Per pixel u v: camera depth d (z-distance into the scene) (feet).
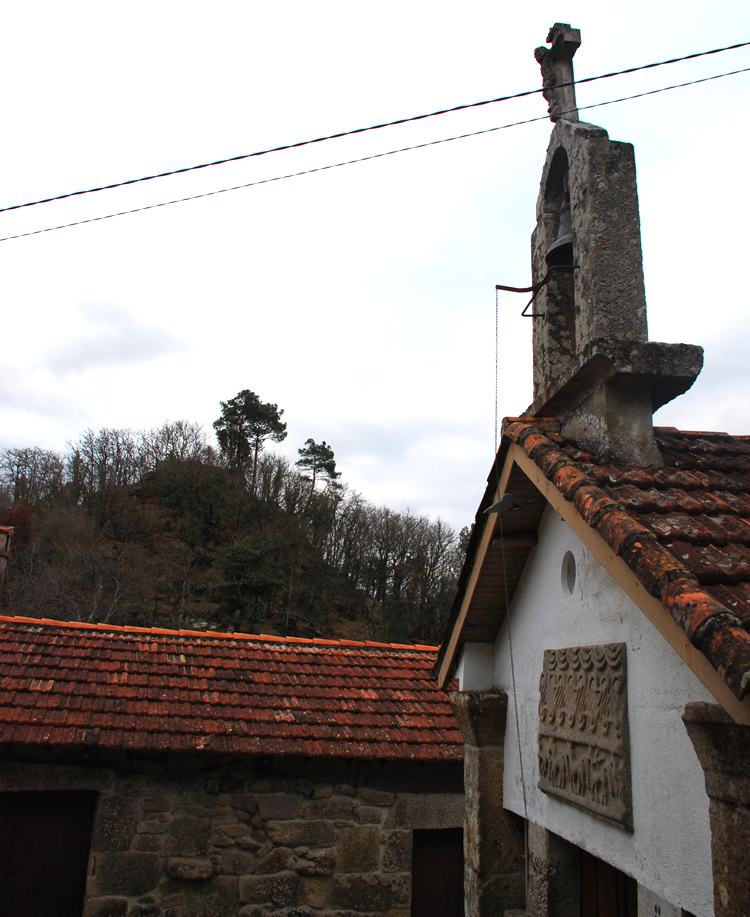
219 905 20.27
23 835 20.16
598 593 11.19
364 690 25.40
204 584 124.36
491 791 15.06
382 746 21.86
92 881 19.69
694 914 8.31
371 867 21.57
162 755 20.93
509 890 14.65
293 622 122.83
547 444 11.62
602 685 10.64
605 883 12.27
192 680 23.88
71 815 20.63
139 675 23.49
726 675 6.36
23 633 25.08
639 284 12.29
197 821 20.74
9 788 19.65
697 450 12.66
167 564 129.08
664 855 8.99
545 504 13.08
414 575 142.92
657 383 11.51
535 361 14.66
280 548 136.98
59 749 20.07
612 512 9.13
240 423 189.98
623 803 9.78
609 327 11.95
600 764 10.59
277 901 20.65
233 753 20.47
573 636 12.03
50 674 22.29
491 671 16.17
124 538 135.54
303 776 21.86
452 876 22.77
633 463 11.35
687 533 9.21
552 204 14.97
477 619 15.71
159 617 112.16
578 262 12.84
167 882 20.17
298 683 25.13
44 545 118.01
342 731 22.33
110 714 20.77
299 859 21.12
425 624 130.41
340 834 21.62
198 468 162.30
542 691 12.92
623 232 12.48
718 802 7.57
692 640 6.93
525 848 14.40
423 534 149.89
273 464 172.55
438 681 17.54
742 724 6.70
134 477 162.91
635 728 9.82
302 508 157.79
